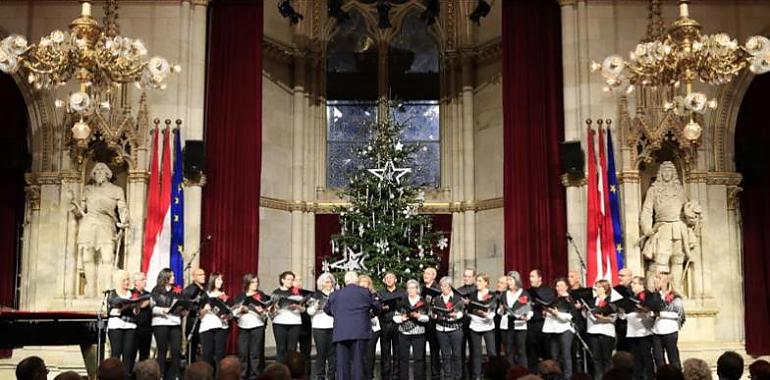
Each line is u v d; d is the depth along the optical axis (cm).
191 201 1812
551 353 1480
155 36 1858
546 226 1858
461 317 1445
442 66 2488
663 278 1494
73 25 1268
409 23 2512
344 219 2109
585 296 1497
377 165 2116
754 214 1938
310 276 2352
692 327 1783
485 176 2361
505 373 765
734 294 1869
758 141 1964
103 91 1591
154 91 1830
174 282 1652
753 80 1969
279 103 2369
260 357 1495
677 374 717
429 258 2067
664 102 1830
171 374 1445
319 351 1468
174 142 1797
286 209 2353
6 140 1897
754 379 739
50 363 1695
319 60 2478
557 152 1886
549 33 1944
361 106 2492
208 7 1936
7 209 1889
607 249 1736
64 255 1764
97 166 1798
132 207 1786
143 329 1415
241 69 1920
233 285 1833
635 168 1809
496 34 2356
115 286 1734
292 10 2319
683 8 1306
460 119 2438
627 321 1492
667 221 1805
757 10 1909
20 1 1864
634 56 1360
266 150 2297
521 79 1930
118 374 755
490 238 2317
